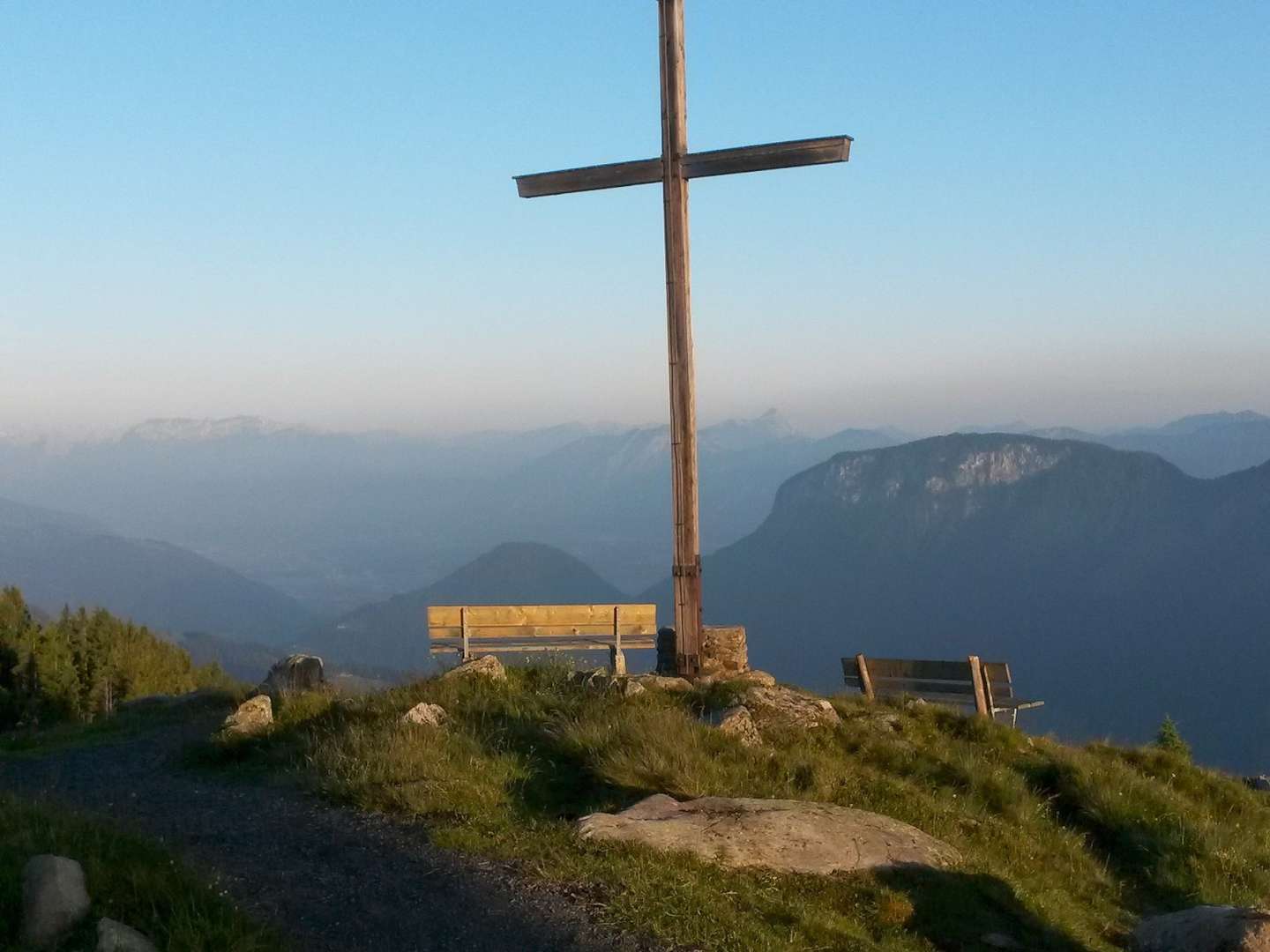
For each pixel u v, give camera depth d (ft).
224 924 18.90
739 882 23.85
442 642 53.57
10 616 66.33
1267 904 30.60
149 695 57.72
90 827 22.38
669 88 43.34
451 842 25.30
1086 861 32.12
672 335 43.96
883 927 23.41
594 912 21.65
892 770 35.42
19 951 17.70
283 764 33.78
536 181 44.83
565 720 34.30
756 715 37.27
